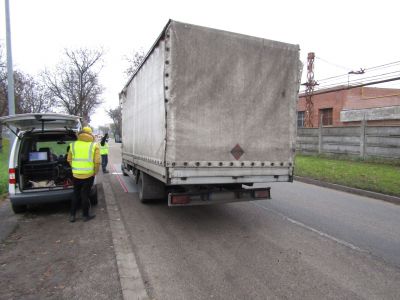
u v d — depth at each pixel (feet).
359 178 35.94
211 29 17.42
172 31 16.60
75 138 25.40
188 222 20.77
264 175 19.13
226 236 18.02
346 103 107.65
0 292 11.36
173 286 12.08
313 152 61.82
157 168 18.93
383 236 18.30
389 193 29.12
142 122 23.72
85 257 14.52
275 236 18.10
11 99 34.71
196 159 17.46
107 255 14.76
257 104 18.80
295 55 19.75
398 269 13.84
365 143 50.93
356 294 11.68
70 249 15.52
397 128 45.75
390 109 87.81
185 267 13.79
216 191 18.83
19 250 15.42
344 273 13.41
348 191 32.37
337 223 20.84
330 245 16.71
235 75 18.13
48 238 17.17
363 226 20.22
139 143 25.07
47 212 22.95
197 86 17.29
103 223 19.98
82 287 11.75
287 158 19.83
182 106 17.04
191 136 17.29
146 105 22.12
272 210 24.16
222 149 18.01
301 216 22.47
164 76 16.75
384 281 12.71
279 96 19.42
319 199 28.43
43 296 11.10
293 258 14.93
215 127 17.78
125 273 12.84
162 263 14.17
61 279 12.36
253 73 18.58
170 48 16.61
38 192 21.18
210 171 17.75
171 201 17.80
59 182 22.86
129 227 19.54
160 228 19.38
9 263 13.88
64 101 119.14
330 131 57.67
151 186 24.82
